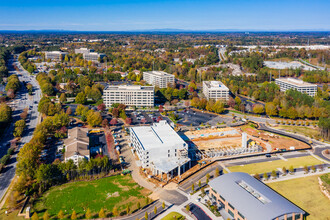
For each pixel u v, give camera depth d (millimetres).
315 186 188250
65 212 158375
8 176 197125
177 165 197375
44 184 183125
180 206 165500
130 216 156000
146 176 199875
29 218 152250
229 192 160375
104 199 171000
